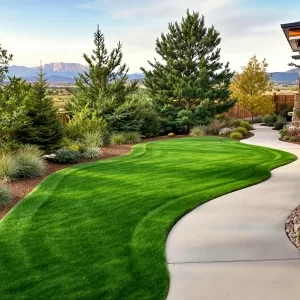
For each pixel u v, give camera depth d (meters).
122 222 5.47
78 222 5.49
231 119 21.38
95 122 15.02
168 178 8.34
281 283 3.65
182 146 14.12
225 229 5.17
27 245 4.66
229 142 15.24
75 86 17.89
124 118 17.45
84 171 9.24
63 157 10.47
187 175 8.66
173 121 20.20
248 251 4.41
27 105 10.50
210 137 17.58
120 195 6.93
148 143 15.33
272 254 4.31
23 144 10.62
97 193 7.09
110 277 3.81
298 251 4.39
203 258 4.23
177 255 4.33
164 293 3.49
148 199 6.64
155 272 3.90
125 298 3.41
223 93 20.70
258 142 15.07
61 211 6.01
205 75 19.78
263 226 5.27
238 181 7.98
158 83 20.78
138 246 4.59
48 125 11.48
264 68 25.02
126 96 18.48
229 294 3.46
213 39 20.50
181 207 6.14
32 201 6.59
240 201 6.56
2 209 6.30
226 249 4.48
